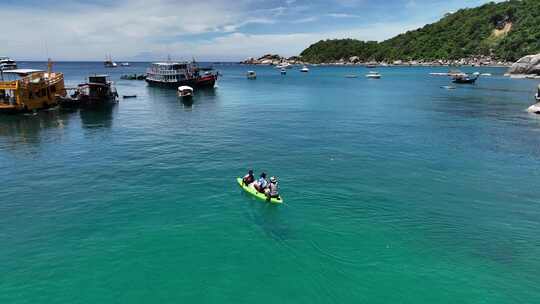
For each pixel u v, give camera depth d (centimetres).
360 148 4019
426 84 13588
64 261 1839
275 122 5666
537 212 2406
